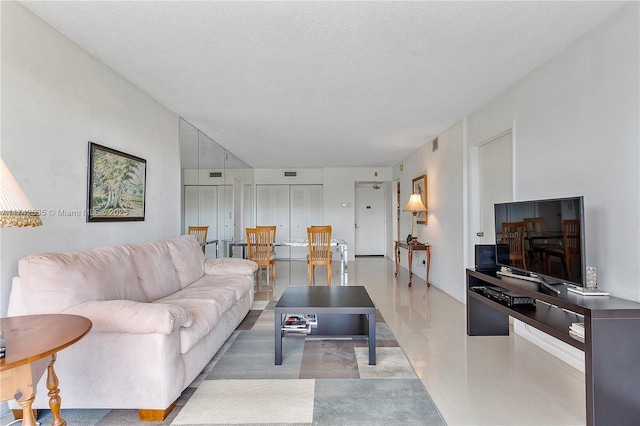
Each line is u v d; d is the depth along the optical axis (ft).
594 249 7.67
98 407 6.11
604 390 5.77
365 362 8.66
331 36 7.80
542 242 8.02
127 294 7.88
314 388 7.33
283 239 29.99
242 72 9.76
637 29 6.56
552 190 9.02
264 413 6.39
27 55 6.81
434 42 8.10
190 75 9.95
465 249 14.15
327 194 29.35
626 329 5.79
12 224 4.23
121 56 8.77
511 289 8.32
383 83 10.61
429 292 16.62
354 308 8.55
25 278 6.13
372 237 32.55
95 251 7.70
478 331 10.54
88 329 4.69
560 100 8.70
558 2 6.63
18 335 4.39
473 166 13.79
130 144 10.50
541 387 7.42
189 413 6.40
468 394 7.11
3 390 4.04
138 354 6.06
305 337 8.89
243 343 10.00
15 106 6.57
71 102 8.02
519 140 10.47
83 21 7.19
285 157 24.34
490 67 9.52
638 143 6.61
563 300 6.48
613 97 7.13
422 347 9.66
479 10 6.84
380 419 6.20
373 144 19.76
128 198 10.32
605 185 7.36
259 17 7.04
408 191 23.58
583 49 7.90
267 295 16.14
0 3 6.28
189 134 15.37
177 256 10.80
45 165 7.28
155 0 6.47
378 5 6.65
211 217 18.69
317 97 11.84
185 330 6.81
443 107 12.98
